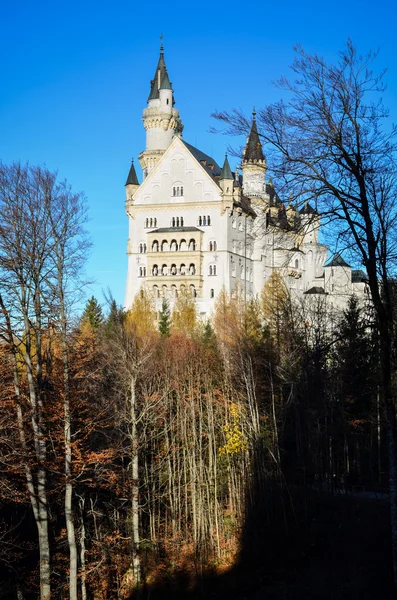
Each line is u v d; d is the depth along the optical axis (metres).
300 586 48.34
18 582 45.56
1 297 35.78
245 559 56.66
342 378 61.00
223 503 70.94
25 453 36.91
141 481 59.81
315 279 157.88
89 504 54.78
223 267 149.00
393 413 26.64
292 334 66.12
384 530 54.66
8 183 35.97
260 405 72.00
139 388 56.09
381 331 26.41
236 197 150.88
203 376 68.75
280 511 63.97
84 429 41.97
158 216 154.12
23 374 47.91
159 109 169.88
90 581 48.44
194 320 112.81
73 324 46.06
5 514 52.06
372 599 41.78
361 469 78.12
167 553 57.50
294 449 79.94
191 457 62.22
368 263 26.08
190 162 152.50
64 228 37.91
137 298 126.50
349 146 25.88
